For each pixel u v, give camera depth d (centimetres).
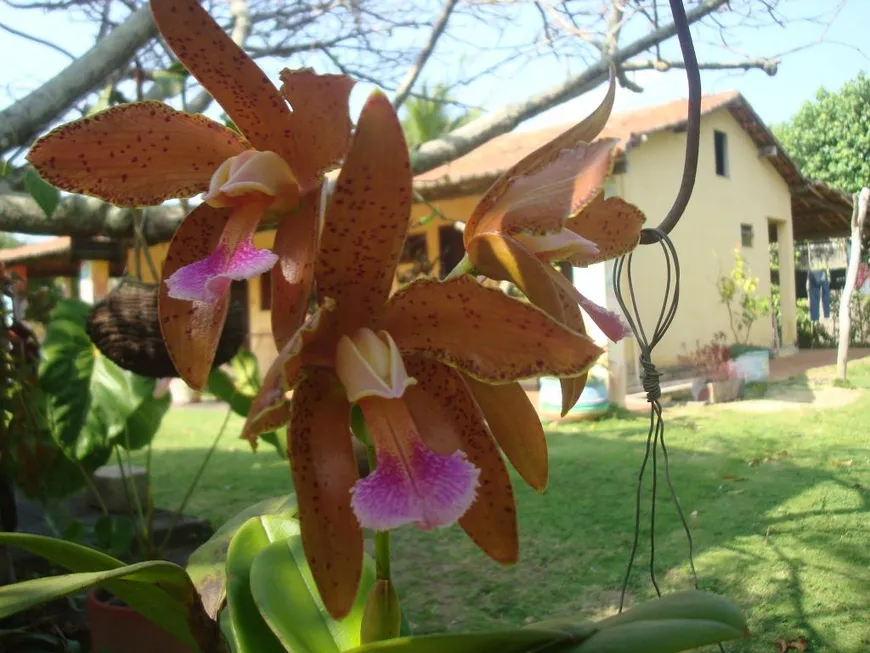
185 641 164
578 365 117
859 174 1972
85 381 379
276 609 147
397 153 110
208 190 133
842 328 1207
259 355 1345
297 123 129
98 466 411
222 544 211
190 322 140
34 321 556
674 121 1134
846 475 614
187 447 910
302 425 123
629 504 562
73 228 412
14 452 390
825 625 352
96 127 138
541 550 476
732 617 117
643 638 114
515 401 138
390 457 120
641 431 865
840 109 1998
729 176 1454
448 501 114
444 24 484
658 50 494
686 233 1309
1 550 373
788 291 1703
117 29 365
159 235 435
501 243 129
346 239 116
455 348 127
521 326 117
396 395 113
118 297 287
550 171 125
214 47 125
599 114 126
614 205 156
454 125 744
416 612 394
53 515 468
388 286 122
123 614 298
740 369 1203
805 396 1091
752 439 784
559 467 693
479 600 407
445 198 964
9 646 317
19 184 385
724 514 525
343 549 120
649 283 1216
